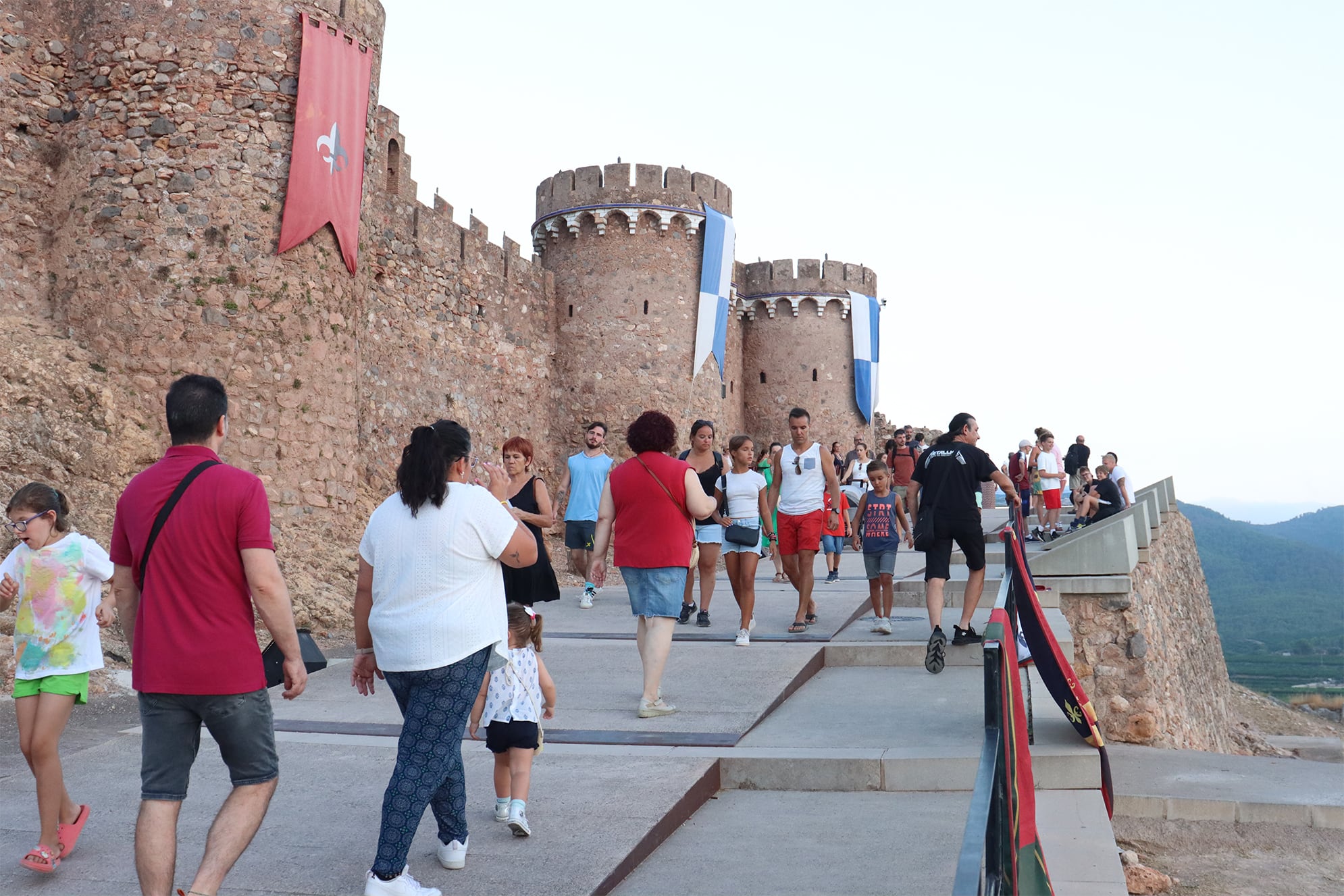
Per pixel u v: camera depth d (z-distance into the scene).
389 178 24.39
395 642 4.26
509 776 5.18
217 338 12.99
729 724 7.05
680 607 7.40
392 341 23.42
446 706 4.23
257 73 13.55
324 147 13.98
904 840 5.27
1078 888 5.12
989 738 3.52
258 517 3.82
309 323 13.73
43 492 4.84
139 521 3.80
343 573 12.62
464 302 26.33
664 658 7.30
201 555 3.75
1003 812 3.58
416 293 24.39
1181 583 19.52
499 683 5.02
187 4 13.45
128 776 6.07
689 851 5.11
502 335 28.09
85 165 13.34
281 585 3.85
